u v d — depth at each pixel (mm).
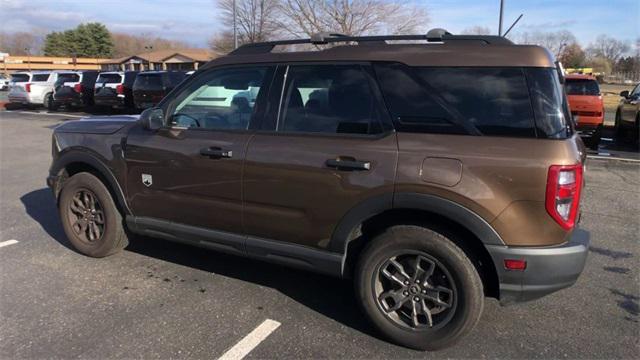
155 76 18469
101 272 4211
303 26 36281
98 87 21281
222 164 3580
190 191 3791
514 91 2854
